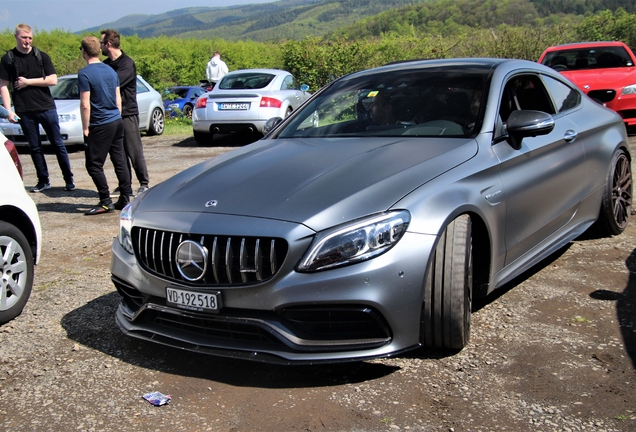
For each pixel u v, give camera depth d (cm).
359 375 311
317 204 298
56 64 2955
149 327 332
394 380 304
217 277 297
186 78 4159
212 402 294
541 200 404
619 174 522
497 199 350
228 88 1335
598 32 2294
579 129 464
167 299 314
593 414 267
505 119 396
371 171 325
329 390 298
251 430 268
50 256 554
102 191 720
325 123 429
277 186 322
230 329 303
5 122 1218
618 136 517
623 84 1055
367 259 285
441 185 317
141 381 319
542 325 360
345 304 284
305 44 1989
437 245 310
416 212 300
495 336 347
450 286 308
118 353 354
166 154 1207
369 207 295
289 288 285
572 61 1172
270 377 316
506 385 294
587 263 466
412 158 339
